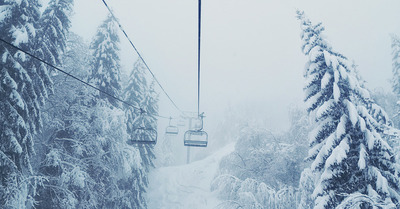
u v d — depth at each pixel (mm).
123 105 22172
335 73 8539
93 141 14281
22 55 10242
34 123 11750
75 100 15188
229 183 17750
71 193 12469
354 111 8156
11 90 9922
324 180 8453
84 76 16875
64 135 14164
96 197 14500
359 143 8414
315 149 9195
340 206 6906
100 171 14898
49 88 13352
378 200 7176
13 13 10305
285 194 13945
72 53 17547
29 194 11141
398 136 9328
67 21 14164
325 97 9305
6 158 9539
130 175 18328
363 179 8070
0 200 9422
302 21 9930
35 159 14242
